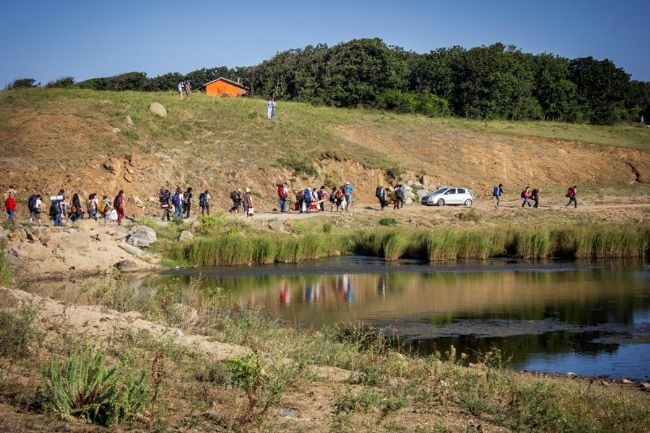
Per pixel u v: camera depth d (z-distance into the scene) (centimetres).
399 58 9525
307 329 1675
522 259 3219
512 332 1723
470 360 1434
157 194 4628
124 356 888
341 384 1003
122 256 2950
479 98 8850
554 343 1605
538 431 834
